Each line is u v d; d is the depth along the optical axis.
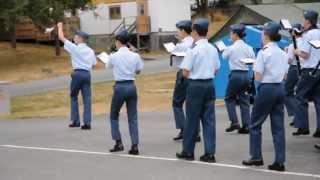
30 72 57.62
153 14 80.62
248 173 16.22
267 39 16.34
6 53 70.81
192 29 18.78
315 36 19.77
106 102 36.94
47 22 60.53
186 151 18.25
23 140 23.30
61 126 26.89
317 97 20.95
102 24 82.06
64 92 43.06
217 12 94.31
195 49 17.52
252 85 22.61
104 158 19.03
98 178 16.25
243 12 40.22
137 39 79.75
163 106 33.12
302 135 21.75
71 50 24.86
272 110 16.44
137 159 18.67
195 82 17.62
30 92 44.19
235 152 19.17
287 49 22.92
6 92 33.44
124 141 22.06
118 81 19.38
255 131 16.86
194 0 94.56
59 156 19.66
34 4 58.66
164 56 72.25
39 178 16.48
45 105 37.38
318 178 15.52
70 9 65.50
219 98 33.97
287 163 17.39
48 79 53.12
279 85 16.28
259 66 16.14
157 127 25.28
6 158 19.61
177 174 16.39
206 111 17.81
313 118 26.08
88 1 66.94
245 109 22.55
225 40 32.38
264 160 17.78
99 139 22.78
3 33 78.88
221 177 15.87
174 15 82.12
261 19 41.28
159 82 45.19
